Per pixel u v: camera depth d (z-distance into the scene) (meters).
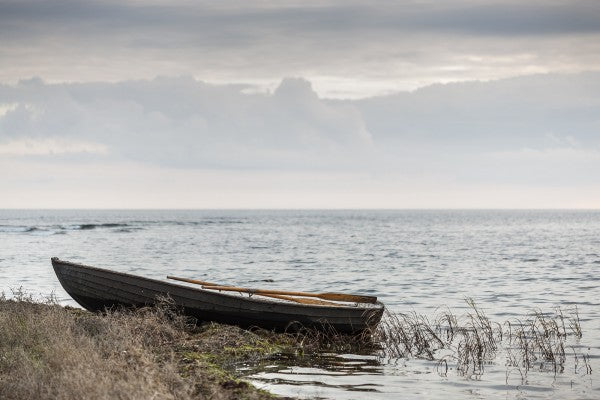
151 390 9.70
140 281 16.88
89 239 79.31
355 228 142.62
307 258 52.91
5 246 63.59
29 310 14.59
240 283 33.91
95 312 17.83
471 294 28.84
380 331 17.06
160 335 14.84
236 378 12.62
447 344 16.92
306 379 13.05
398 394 12.26
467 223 197.75
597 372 14.16
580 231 124.12
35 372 10.40
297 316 16.53
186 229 121.62
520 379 13.54
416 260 50.91
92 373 9.94
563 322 20.05
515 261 49.66
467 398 12.16
